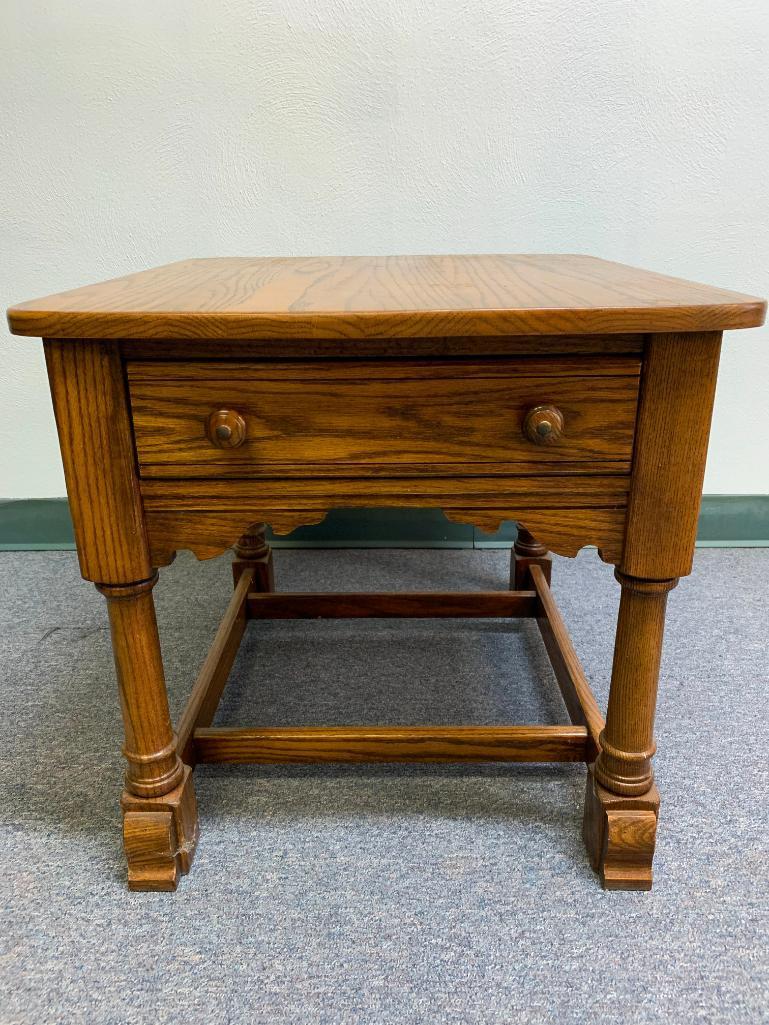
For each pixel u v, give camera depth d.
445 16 1.31
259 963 0.69
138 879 0.77
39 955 0.70
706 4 1.30
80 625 1.33
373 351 0.65
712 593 1.42
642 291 0.69
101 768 0.96
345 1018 0.64
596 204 1.43
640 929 0.72
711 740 0.99
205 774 0.95
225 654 1.09
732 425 1.57
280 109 1.37
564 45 1.33
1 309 1.51
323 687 1.14
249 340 0.64
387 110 1.37
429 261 1.12
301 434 0.67
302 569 1.55
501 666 1.19
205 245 1.46
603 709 1.07
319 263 1.10
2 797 0.91
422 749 0.88
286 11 1.31
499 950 0.70
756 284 1.48
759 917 0.73
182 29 1.32
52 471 1.63
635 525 0.69
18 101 1.37
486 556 1.62
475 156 1.40
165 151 1.40
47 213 1.44
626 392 0.65
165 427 0.67
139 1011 0.65
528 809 0.88
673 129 1.38
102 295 0.71
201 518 0.70
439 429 0.67
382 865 0.80
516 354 0.65
